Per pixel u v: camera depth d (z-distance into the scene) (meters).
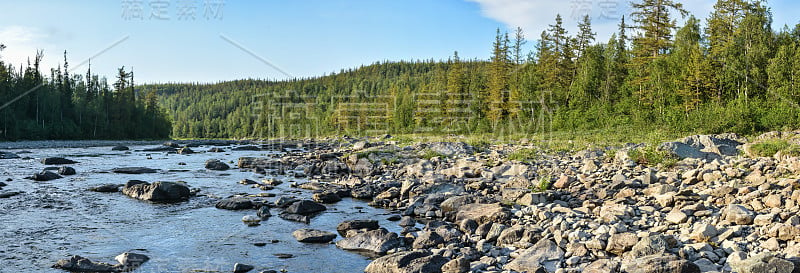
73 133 75.62
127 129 88.88
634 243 9.47
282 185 20.73
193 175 24.17
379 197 17.44
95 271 9.49
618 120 48.56
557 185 17.61
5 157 32.69
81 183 20.33
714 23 50.03
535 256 9.62
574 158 26.42
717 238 9.73
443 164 25.97
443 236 11.70
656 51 54.50
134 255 10.17
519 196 15.97
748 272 7.90
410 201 16.41
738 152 23.44
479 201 14.67
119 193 17.91
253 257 10.53
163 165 29.34
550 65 67.31
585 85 59.81
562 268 8.94
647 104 50.59
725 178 16.28
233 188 19.75
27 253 10.58
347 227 12.90
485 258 9.81
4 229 12.55
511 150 33.28
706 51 50.81
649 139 36.75
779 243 9.23
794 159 18.39
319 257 10.60
